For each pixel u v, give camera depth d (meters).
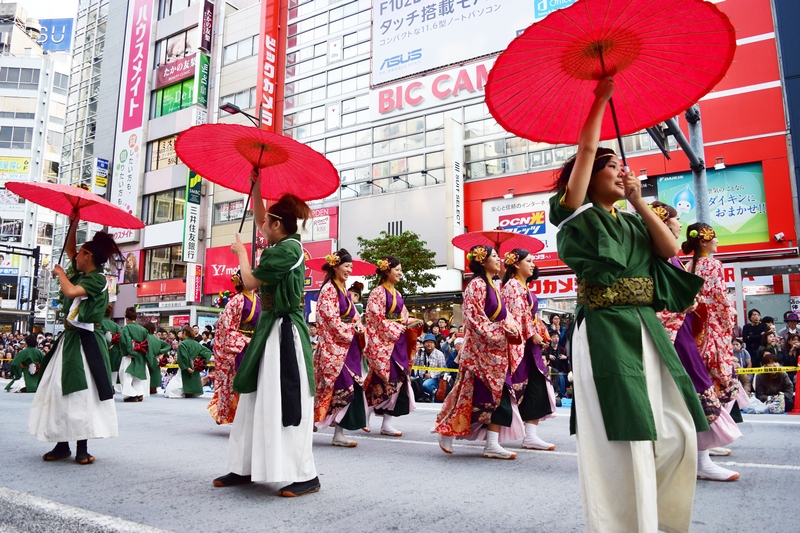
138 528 2.33
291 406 3.06
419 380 10.29
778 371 7.71
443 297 18.44
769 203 14.07
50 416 4.05
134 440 5.30
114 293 29.53
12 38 50.06
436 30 20.89
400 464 4.15
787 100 14.09
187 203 26.45
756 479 3.42
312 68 25.03
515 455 4.34
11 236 43.44
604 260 1.96
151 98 30.64
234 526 2.55
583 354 2.01
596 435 1.92
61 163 35.94
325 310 5.14
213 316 25.91
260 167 3.53
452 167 19.09
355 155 22.62
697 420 1.95
